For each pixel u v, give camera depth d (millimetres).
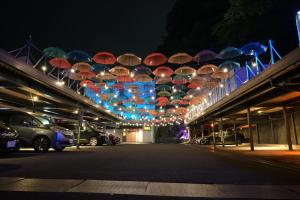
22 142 13977
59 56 14047
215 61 35188
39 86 14281
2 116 14070
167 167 8781
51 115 22391
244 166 9344
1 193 4953
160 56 15117
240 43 27078
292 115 19047
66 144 15227
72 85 21844
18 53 12930
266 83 11188
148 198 4801
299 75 9172
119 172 7496
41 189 5277
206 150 19172
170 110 38219
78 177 6570
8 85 12898
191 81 21141
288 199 4781
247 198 4836
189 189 5500
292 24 25547
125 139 59594
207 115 26391
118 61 15344
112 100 30281
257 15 24281
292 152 13859
